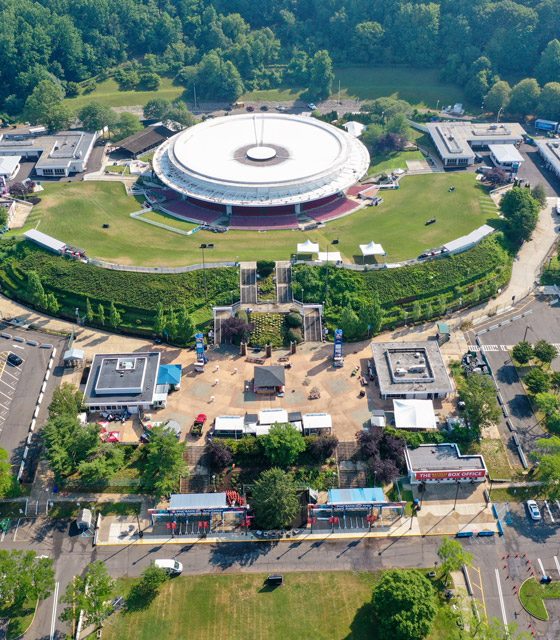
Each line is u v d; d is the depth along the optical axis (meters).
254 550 185.25
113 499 197.75
